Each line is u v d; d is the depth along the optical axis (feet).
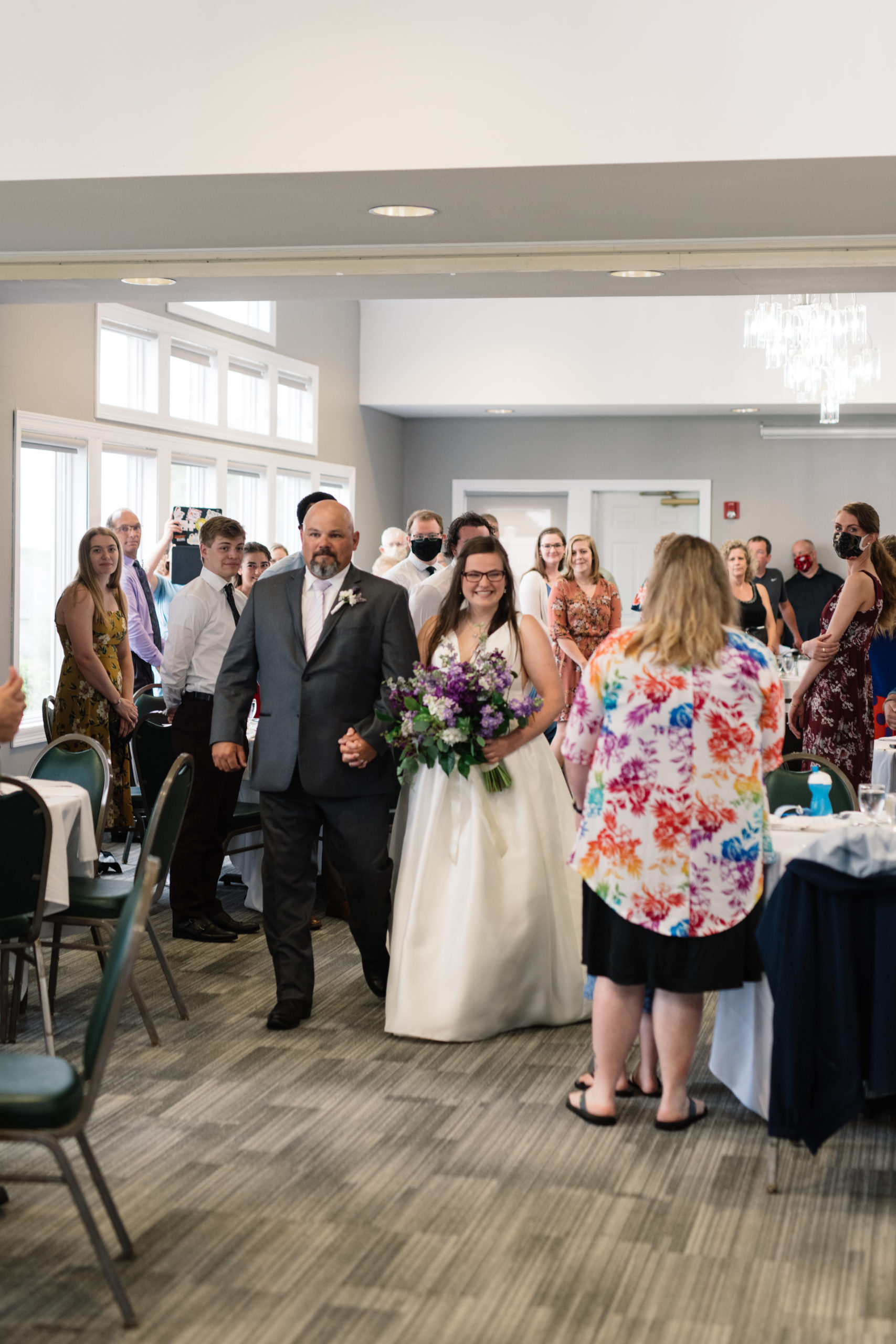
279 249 17.02
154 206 15.12
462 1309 8.33
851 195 14.37
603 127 13.34
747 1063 11.27
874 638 17.61
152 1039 13.28
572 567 25.29
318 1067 12.65
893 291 17.97
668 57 13.25
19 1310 8.28
